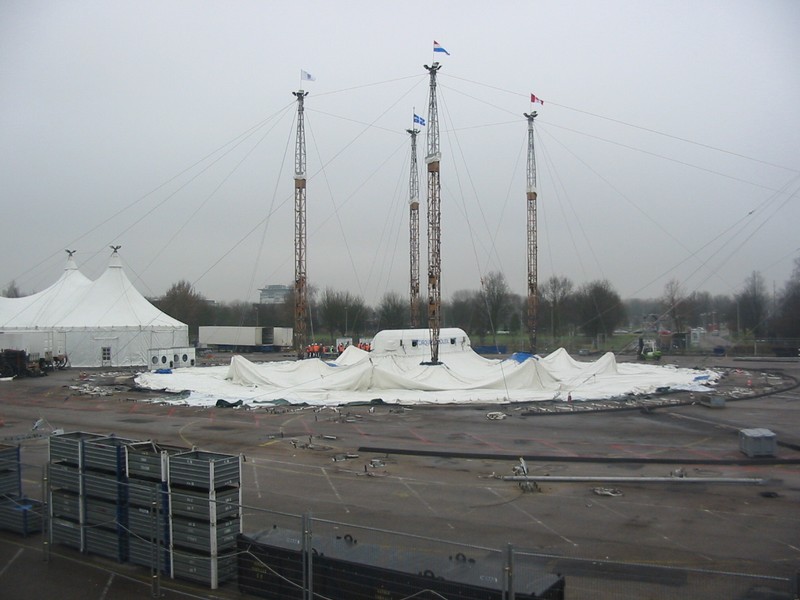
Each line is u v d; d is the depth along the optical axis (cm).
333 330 14650
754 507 1905
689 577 1362
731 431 3281
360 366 5250
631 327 13300
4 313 8506
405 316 13575
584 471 2378
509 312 13762
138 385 5509
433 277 6203
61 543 1577
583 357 9488
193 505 1360
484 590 1075
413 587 1128
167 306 15350
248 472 2370
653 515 1823
